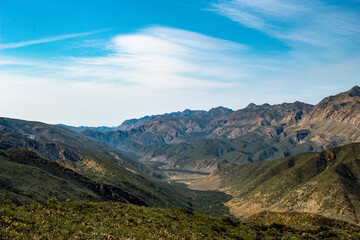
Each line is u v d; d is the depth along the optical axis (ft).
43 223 114.11
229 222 205.36
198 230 154.92
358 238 190.19
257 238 170.71
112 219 139.74
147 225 142.41
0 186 289.53
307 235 191.21
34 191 328.90
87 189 458.50
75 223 122.21
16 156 452.76
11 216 113.60
